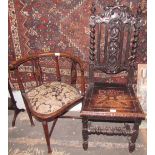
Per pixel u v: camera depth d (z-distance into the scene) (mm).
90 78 2281
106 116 1828
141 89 2459
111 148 2119
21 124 2490
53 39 2334
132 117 1811
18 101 2699
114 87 2230
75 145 2158
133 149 2027
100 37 2133
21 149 2111
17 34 2328
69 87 2148
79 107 2676
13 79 2582
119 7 2014
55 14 2215
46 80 2541
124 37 2227
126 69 2207
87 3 2145
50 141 2209
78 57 2184
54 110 1877
